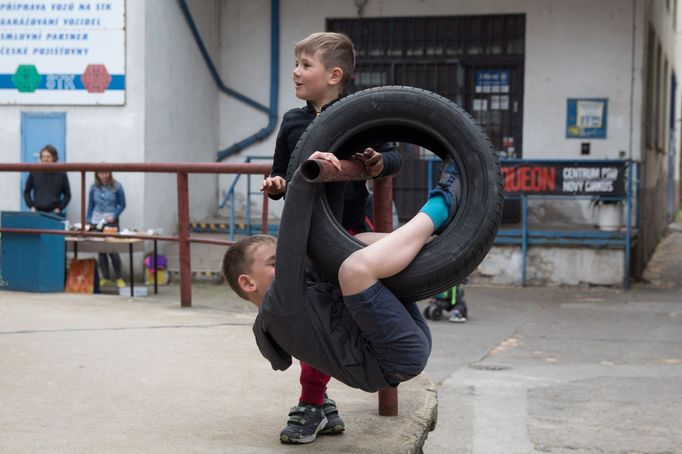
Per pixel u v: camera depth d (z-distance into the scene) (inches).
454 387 290.0
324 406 150.9
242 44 622.8
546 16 587.2
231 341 228.7
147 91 519.8
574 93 587.2
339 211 134.6
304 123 148.8
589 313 454.0
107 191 495.5
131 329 245.4
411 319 124.5
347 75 146.6
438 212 125.3
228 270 140.1
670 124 988.6
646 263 647.1
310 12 613.9
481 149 122.9
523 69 592.7
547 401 272.7
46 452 139.9
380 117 125.7
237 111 626.5
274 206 622.2
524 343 372.2
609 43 582.2
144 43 516.4
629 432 239.9
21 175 528.1
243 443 145.3
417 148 582.2
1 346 220.5
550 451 223.3
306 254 126.1
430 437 235.0
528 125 592.7
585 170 532.7
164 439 147.3
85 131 522.3
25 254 357.7
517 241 545.0
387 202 155.0
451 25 600.4
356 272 121.0
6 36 525.7
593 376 307.6
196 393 177.6
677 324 422.0
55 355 210.8
